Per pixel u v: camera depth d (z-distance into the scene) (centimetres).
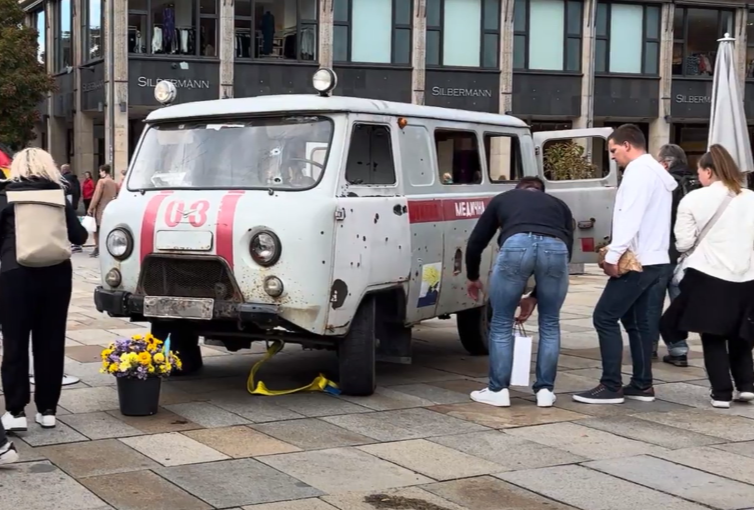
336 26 2962
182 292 703
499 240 730
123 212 729
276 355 936
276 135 732
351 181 716
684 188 887
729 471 568
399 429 655
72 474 543
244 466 562
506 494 521
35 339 636
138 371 664
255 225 677
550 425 674
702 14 3356
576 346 1010
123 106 2805
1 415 665
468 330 933
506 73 3127
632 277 723
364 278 714
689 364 920
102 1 2941
